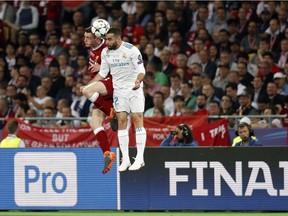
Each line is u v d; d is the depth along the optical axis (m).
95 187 40.03
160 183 39.75
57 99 56.00
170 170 39.69
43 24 64.69
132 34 60.56
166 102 52.84
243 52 54.53
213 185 39.44
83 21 63.31
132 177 39.88
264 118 47.69
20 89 57.56
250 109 49.91
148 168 39.78
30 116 52.50
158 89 54.72
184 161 39.59
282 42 54.91
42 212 40.12
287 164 39.06
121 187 39.94
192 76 54.28
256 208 39.28
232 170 39.31
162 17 60.12
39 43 61.78
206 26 59.44
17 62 59.62
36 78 58.41
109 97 36.84
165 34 59.72
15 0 64.62
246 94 50.50
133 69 36.09
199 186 39.53
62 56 58.59
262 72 52.81
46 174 40.19
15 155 40.25
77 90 54.38
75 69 58.75
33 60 59.94
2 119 48.31
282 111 49.78
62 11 64.50
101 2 63.75
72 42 59.69
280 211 39.22
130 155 39.56
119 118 36.38
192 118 47.16
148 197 39.81
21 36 62.03
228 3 60.50
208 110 50.53
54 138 47.88
